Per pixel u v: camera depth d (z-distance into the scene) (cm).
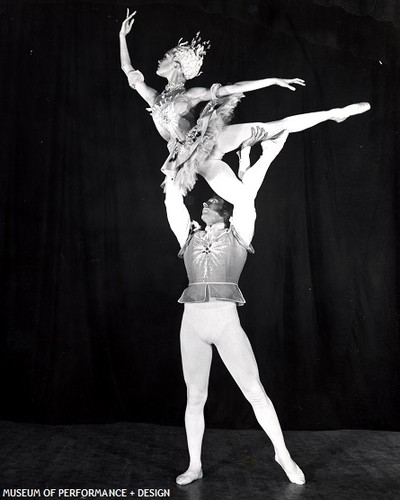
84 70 509
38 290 497
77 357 492
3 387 492
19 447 413
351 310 481
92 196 503
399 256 482
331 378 477
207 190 499
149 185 502
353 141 491
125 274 499
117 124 507
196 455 351
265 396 343
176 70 374
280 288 486
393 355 476
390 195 486
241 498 319
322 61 496
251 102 494
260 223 490
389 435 455
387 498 319
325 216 486
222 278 346
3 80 511
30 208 502
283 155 492
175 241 498
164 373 490
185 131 363
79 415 485
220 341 342
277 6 496
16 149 506
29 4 511
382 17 465
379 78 491
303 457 396
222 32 503
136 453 402
